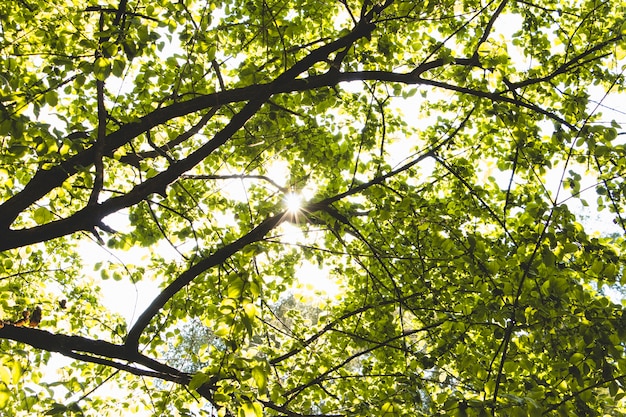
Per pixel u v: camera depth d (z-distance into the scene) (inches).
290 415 177.3
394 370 289.9
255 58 271.9
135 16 167.9
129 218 270.8
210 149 189.5
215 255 192.9
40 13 217.6
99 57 140.4
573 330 160.6
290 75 193.9
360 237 230.8
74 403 145.6
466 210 279.4
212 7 179.9
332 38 214.7
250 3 245.8
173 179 185.2
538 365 224.1
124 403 255.8
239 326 125.5
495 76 192.2
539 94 277.1
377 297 297.7
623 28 182.5
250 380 135.3
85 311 294.2
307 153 260.2
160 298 184.9
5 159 171.6
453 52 208.1
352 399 223.6
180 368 273.3
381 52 227.8
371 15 199.3
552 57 272.2
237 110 265.9
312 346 280.8
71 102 268.4
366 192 217.8
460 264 210.5
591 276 179.2
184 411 190.2
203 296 290.8
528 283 167.9
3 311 195.3
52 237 167.0
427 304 260.2
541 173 222.2
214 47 187.2
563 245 164.9
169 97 201.8
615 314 154.8
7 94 129.9
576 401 145.6
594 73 251.1
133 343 182.4
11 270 261.0
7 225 157.1
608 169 191.6
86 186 176.9
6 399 119.9
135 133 184.2
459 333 203.3
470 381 189.6
